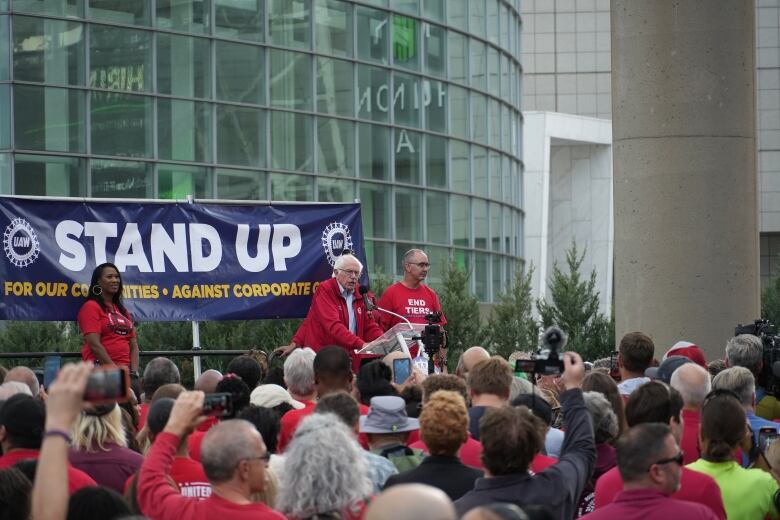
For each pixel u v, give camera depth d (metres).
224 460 5.09
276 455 6.14
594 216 52.88
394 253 32.84
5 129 26.94
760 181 63.62
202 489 6.03
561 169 53.19
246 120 29.69
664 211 12.52
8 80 26.95
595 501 6.12
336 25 31.64
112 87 27.92
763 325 10.85
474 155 36.12
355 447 5.24
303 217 12.95
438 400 5.89
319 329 11.94
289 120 30.44
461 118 35.56
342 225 13.05
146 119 28.28
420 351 11.11
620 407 7.38
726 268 12.51
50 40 27.34
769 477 6.39
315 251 12.95
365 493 5.20
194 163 28.81
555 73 63.34
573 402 6.09
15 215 12.03
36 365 22.23
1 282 11.98
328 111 31.30
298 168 30.56
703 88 12.44
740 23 12.52
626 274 12.77
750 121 12.63
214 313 12.63
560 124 50.00
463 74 35.75
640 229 12.62
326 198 31.12
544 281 48.28
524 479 5.56
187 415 5.34
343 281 11.74
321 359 7.91
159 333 22.95
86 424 6.35
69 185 27.38
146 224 12.46
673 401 6.66
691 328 12.51
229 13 29.53
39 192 27.09
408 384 8.17
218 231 12.67
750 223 12.65
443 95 34.81
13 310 12.02
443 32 34.97
